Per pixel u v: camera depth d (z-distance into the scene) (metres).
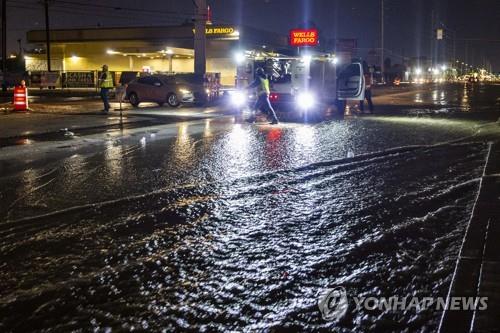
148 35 64.62
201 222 7.05
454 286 4.83
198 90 28.91
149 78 29.05
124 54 66.25
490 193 8.31
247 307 4.54
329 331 4.12
